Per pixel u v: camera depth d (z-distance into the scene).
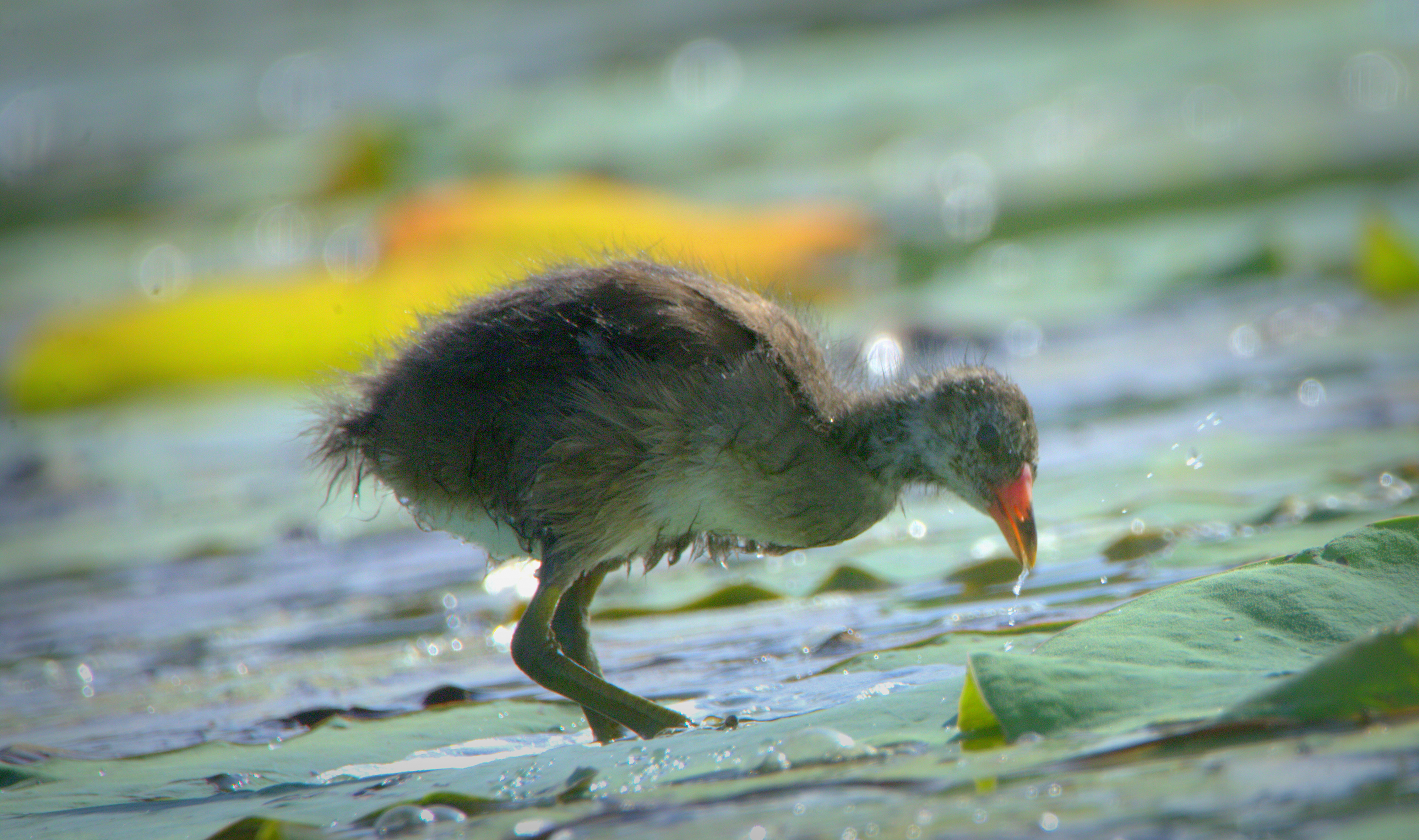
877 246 22.69
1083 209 25.12
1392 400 12.99
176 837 5.84
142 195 33.44
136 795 6.57
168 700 8.59
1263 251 20.08
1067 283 20.98
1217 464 11.35
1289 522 9.27
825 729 6.09
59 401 20.31
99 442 17.73
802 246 21.38
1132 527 9.62
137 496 15.36
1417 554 6.69
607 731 7.28
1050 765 5.25
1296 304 18.38
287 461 16.16
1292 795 4.65
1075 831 4.63
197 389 20.27
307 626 10.30
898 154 29.11
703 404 7.89
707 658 8.29
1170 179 25.91
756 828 5.04
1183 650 6.06
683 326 8.02
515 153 30.80
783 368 8.23
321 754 7.02
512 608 10.33
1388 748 4.91
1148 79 31.94
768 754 5.82
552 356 7.98
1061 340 18.22
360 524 13.51
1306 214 22.83
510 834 5.30
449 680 8.56
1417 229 20.47
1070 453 12.66
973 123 30.59
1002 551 9.92
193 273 26.19
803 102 33.44
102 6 49.81
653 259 9.78
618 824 5.27
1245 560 8.42
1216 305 19.11
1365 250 18.33
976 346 18.20
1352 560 6.68
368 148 30.61
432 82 38.16
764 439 8.05
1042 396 15.28
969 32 38.31
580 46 40.44
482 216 20.69
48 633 10.68
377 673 8.84
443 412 8.03
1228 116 29.00
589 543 7.91
